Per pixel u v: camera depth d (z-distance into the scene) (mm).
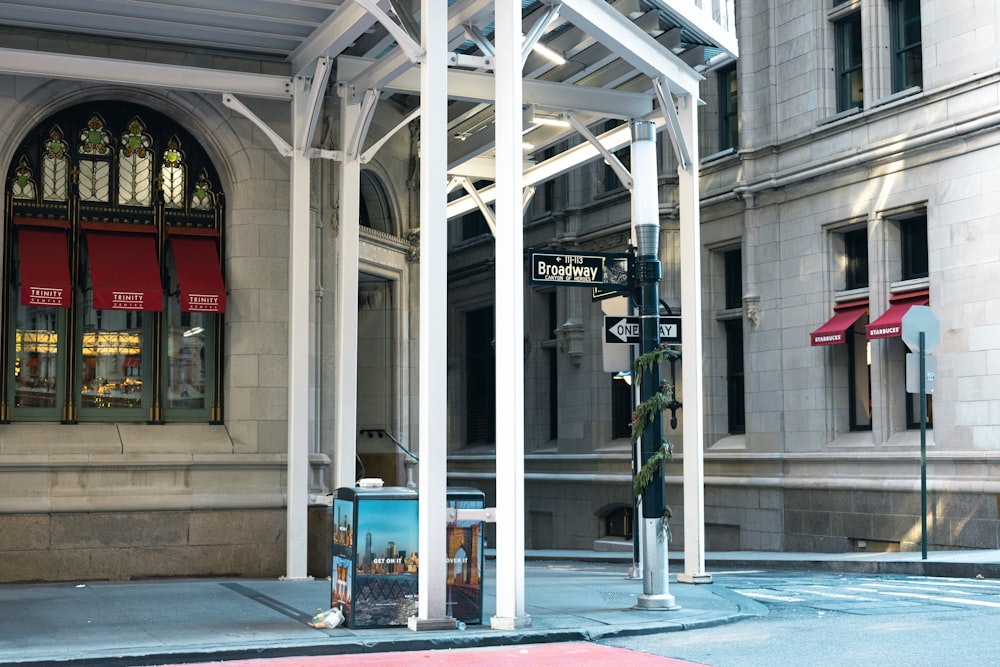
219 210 16062
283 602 12164
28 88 14828
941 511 20000
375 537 10125
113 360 15469
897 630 9906
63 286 14695
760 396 24375
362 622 10047
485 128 18672
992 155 19625
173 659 8664
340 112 16156
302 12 14227
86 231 15352
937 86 20672
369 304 20375
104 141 15617
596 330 29531
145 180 15781
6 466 14344
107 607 11719
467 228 35062
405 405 20234
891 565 17672
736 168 25094
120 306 14961
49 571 14477
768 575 17453
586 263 11867
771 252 24250
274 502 15508
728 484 24734
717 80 26297
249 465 15539
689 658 8648
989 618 10672
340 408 14875
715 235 25734
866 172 22062
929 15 20891
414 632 9805
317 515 15688
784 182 23672
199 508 15172
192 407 15820
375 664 8492
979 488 19312
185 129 15984
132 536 14891
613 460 28703
